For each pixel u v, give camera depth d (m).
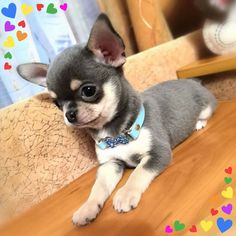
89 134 0.25
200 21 0.37
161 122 0.23
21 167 0.23
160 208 0.17
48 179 0.24
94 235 0.17
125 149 0.21
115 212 0.18
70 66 0.19
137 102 0.22
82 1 0.32
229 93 0.34
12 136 0.22
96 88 0.19
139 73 0.30
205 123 0.27
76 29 0.31
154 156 0.21
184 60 0.35
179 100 0.26
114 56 0.21
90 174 0.25
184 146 0.24
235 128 0.25
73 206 0.21
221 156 0.21
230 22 0.32
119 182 0.22
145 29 0.34
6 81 0.27
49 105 0.24
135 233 0.16
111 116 0.20
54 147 0.24
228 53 0.33
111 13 0.34
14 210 0.22
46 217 0.20
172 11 0.38
